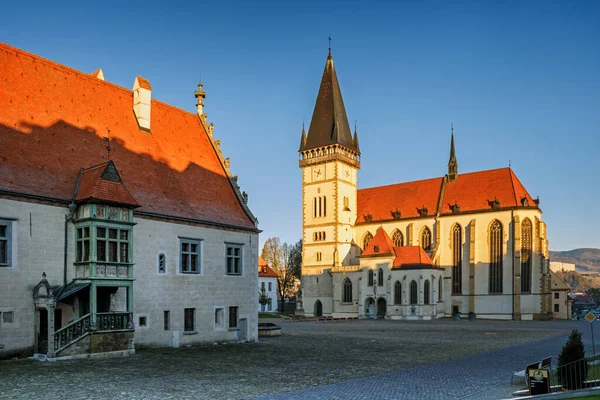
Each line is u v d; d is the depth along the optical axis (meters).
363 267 108.00
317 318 106.81
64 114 39.31
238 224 47.78
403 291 101.88
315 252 118.94
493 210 103.50
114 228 35.34
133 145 43.62
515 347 45.09
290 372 29.08
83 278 33.81
